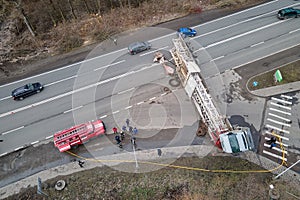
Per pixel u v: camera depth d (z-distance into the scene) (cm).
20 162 2988
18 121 3353
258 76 3734
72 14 4816
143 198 2652
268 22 4525
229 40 4253
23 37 4438
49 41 4400
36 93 3644
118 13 4844
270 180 2778
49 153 3055
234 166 2881
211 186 2717
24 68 3991
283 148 3045
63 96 3603
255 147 3059
